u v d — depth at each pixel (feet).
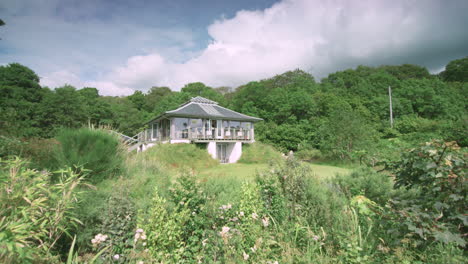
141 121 130.00
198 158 58.54
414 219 8.02
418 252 8.46
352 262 8.25
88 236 9.48
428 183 9.67
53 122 82.84
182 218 9.09
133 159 23.34
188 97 146.82
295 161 14.43
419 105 133.69
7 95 84.28
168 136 77.20
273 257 8.89
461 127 51.31
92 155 15.67
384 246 9.08
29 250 6.42
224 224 10.41
